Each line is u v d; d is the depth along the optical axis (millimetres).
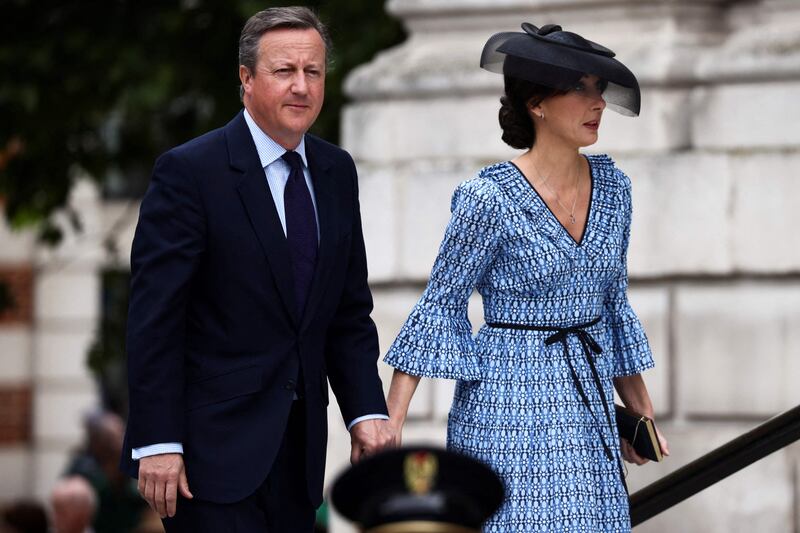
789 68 17672
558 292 13008
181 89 30172
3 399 52938
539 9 18953
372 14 27375
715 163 17891
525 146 13250
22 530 30328
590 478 12953
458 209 13078
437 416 18906
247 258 13055
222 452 12984
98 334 34062
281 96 13008
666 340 18078
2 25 29672
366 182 19344
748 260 17781
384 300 19281
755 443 13344
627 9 18562
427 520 7898
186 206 12992
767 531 17609
